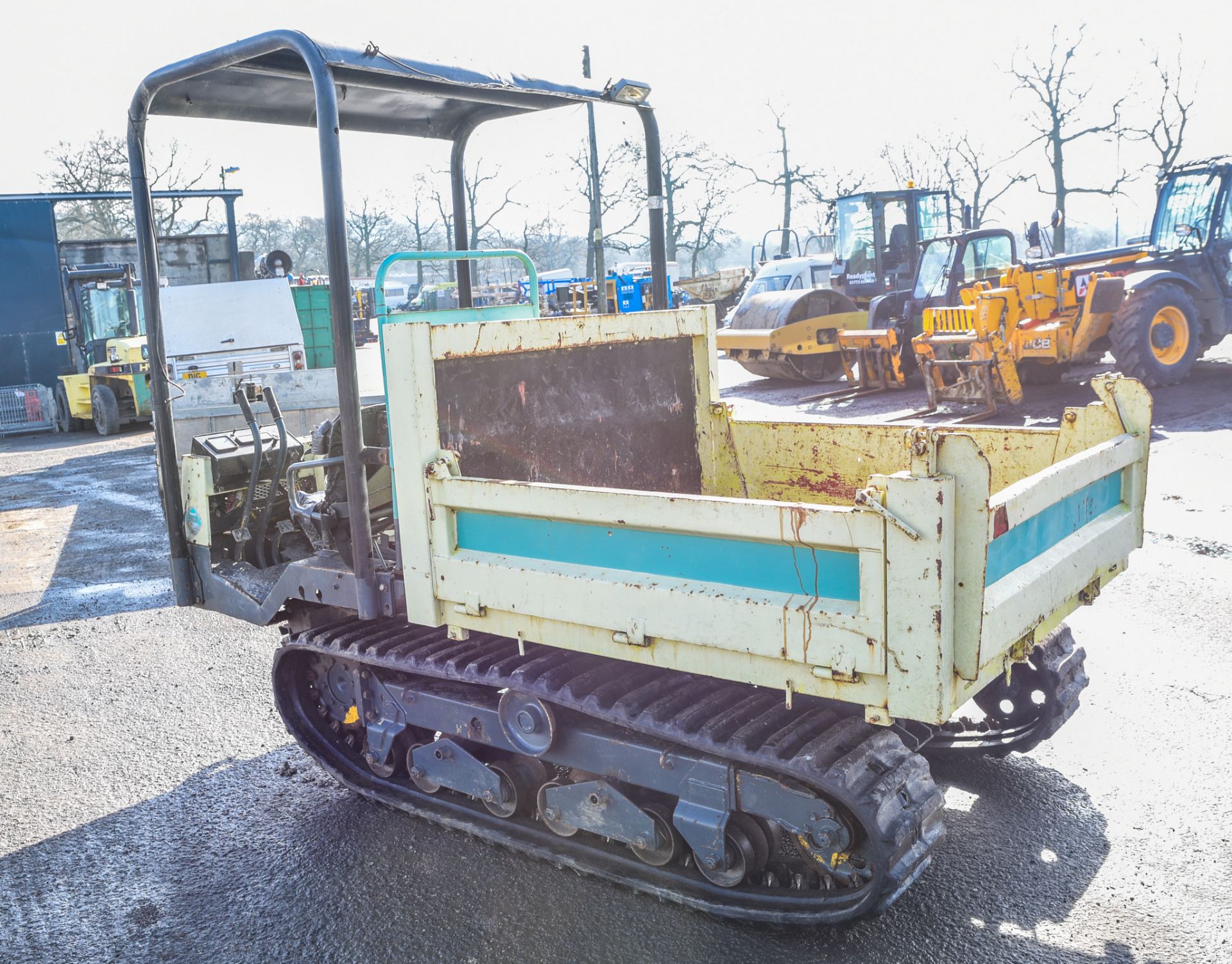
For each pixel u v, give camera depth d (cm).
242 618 409
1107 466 320
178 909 329
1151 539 628
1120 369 1148
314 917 320
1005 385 1047
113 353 1672
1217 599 528
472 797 363
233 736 464
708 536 262
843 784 262
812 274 2580
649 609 272
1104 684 443
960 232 1374
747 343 1508
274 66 354
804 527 244
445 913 318
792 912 287
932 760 392
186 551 435
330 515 360
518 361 349
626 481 401
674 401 427
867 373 1359
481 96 373
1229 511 674
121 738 468
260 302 1198
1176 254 1206
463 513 311
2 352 1853
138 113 384
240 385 405
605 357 389
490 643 351
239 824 384
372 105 409
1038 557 283
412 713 371
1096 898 302
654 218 431
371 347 3105
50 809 404
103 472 1279
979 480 225
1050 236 1424
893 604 233
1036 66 3775
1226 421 944
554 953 294
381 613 346
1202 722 405
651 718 294
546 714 317
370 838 367
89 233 4812
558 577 288
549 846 338
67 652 594
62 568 790
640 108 422
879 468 404
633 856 325
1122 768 375
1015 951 280
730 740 281
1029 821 345
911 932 291
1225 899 297
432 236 6125
